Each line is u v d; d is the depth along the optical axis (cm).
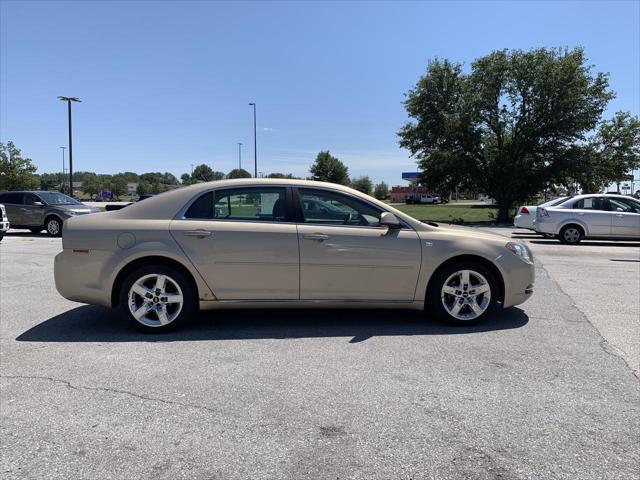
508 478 264
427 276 531
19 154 3744
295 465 275
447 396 362
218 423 321
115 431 311
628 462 279
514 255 546
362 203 538
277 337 502
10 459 280
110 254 506
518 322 562
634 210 1512
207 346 474
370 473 268
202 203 524
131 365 423
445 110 2967
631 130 2838
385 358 441
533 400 356
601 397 362
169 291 518
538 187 2850
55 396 361
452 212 4172
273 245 510
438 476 266
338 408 343
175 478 263
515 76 2767
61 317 582
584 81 2706
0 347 471
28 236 1769
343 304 529
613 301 675
